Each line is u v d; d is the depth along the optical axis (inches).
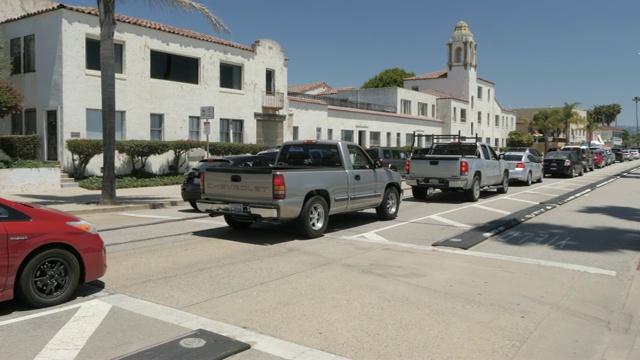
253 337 197.2
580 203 661.9
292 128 1239.5
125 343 189.2
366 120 1562.5
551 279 286.2
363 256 336.5
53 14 781.9
